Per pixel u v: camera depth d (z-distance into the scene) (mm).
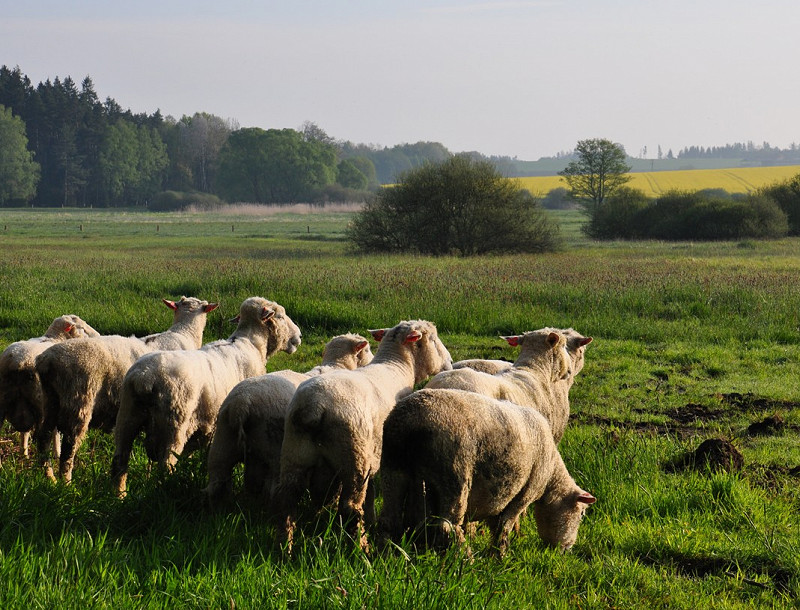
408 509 5805
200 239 60250
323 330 17328
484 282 23375
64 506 6387
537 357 7934
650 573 6449
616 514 7613
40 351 8852
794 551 6777
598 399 12500
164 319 17359
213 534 6027
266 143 155750
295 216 117625
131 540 5992
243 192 156500
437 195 43375
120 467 7496
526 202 44906
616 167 102875
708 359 15188
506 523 6363
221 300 19297
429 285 22297
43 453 8219
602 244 54188
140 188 162375
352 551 5824
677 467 9047
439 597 4996
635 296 20406
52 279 24578
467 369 7289
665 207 62969
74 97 169375
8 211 131875
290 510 6250
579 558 6766
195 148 183625
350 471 6242
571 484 6766
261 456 6957
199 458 7289
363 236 44812
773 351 15828
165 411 7590
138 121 190375
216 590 5105
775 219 59875
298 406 6250
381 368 7266
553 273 26797
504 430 5852
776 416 11000
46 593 4871
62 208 147250
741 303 19781
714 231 59031
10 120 147250
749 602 6047
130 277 24625
